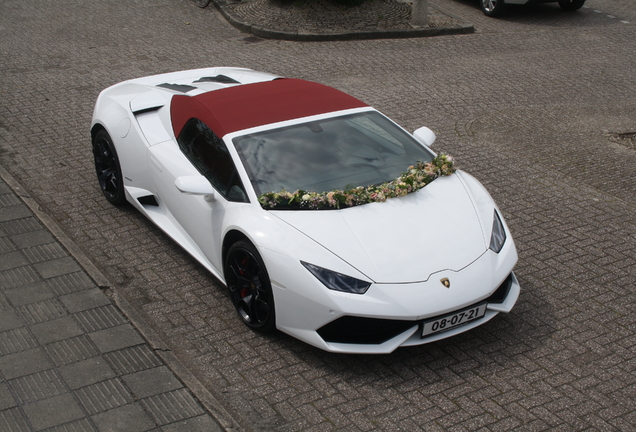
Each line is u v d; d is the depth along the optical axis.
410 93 9.13
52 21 12.28
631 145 7.58
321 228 3.84
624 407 3.51
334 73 9.90
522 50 11.46
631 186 6.48
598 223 5.71
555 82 9.83
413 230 3.90
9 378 3.61
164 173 4.88
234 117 4.63
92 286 4.55
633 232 5.55
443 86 9.48
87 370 3.70
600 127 8.13
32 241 5.11
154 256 5.05
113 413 3.37
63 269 4.75
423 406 3.50
